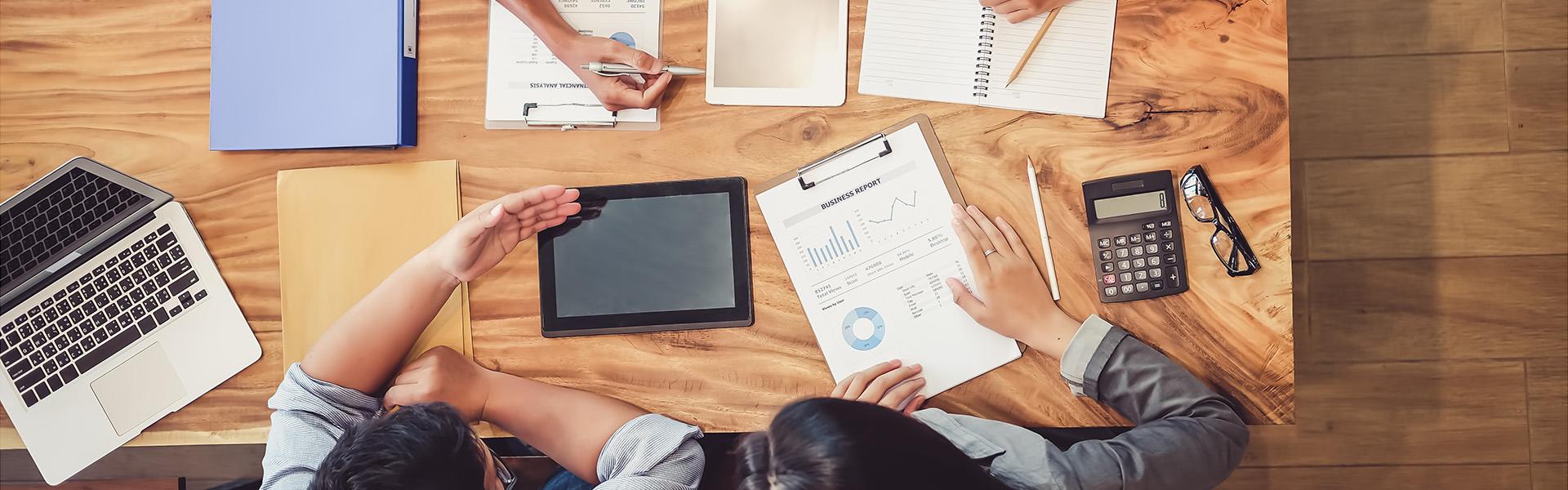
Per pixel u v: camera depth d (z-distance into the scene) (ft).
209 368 3.47
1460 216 4.67
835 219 3.35
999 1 3.23
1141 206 3.23
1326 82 4.74
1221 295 3.19
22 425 3.47
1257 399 3.17
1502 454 4.67
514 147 3.45
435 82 3.48
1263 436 4.83
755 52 3.39
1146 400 3.07
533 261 3.43
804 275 3.35
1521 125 4.64
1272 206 3.18
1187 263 3.21
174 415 3.48
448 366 3.30
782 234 3.36
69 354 3.49
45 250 3.50
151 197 3.50
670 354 3.38
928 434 2.31
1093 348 3.11
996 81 3.30
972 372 3.28
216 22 3.50
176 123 3.56
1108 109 3.26
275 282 3.49
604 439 3.25
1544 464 4.64
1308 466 4.80
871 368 3.26
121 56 3.59
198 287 3.50
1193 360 3.20
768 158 3.38
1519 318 4.65
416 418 2.69
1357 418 4.75
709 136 3.40
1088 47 3.26
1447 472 4.70
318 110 3.44
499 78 3.45
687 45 3.41
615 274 3.38
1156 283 3.21
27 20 3.64
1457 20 4.65
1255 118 3.19
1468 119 4.66
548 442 3.32
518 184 3.44
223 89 3.50
